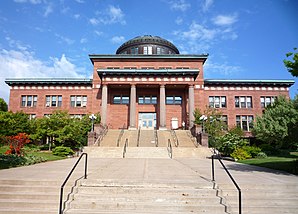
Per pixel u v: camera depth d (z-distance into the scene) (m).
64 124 31.47
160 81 41.47
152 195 8.01
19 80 45.81
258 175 11.06
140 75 41.56
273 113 28.25
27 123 33.28
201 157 23.73
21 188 8.48
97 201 7.71
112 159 20.44
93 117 31.38
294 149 31.77
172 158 22.36
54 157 21.47
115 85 42.22
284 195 8.34
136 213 7.10
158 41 53.81
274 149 28.95
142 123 44.47
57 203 7.60
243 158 21.39
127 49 54.00
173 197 7.82
